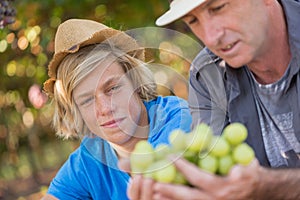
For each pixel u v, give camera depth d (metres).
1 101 4.34
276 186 1.49
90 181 1.99
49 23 3.67
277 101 1.87
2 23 2.74
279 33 1.76
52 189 2.06
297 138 1.89
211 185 1.41
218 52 1.59
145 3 3.49
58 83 1.92
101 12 3.58
